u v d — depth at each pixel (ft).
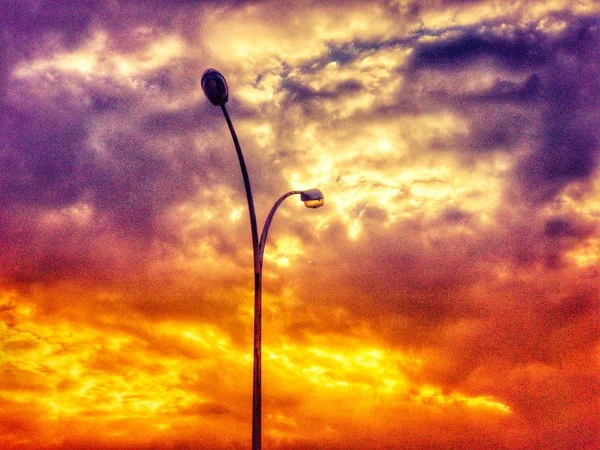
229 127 43.78
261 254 43.11
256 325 41.16
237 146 43.93
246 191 43.91
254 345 40.68
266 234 44.04
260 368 40.24
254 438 38.99
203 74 42.09
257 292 41.91
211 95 42.04
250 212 43.60
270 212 45.06
